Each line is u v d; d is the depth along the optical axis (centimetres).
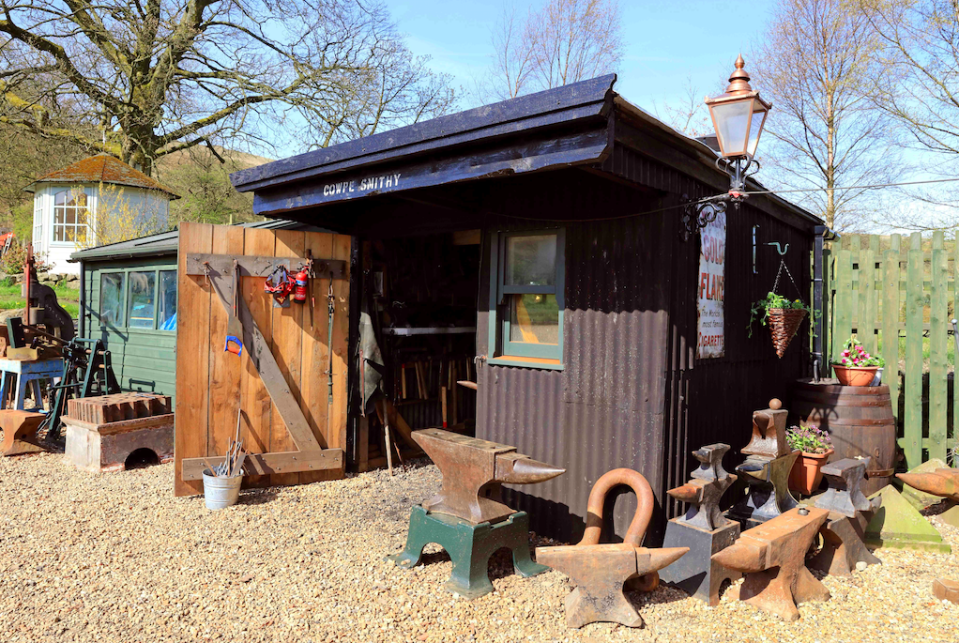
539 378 475
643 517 391
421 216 588
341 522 502
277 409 595
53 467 666
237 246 582
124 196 1902
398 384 695
